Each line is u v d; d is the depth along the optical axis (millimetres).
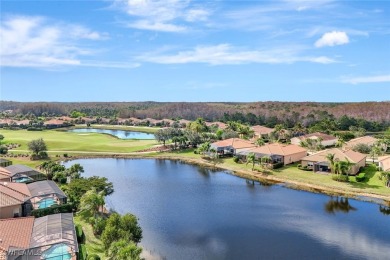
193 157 122312
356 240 51531
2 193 54812
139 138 190250
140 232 46750
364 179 81875
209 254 46844
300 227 56781
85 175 96750
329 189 78562
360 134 159875
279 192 78000
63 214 49688
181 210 65438
